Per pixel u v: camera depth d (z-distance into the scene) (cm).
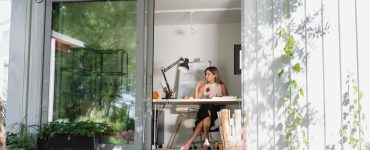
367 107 175
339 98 204
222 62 610
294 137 261
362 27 179
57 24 365
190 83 595
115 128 347
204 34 620
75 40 362
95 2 363
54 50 362
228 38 614
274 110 287
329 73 218
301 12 260
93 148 327
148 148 346
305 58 255
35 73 358
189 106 589
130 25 354
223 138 311
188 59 590
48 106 355
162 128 580
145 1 355
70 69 360
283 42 285
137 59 347
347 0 194
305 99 253
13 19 364
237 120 305
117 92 350
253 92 302
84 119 353
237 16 577
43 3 364
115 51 354
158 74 620
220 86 539
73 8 365
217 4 520
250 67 304
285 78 281
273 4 296
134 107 345
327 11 221
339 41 202
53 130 334
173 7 532
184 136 596
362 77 179
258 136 293
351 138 190
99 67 355
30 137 334
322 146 231
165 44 626
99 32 359
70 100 356
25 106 353
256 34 306
